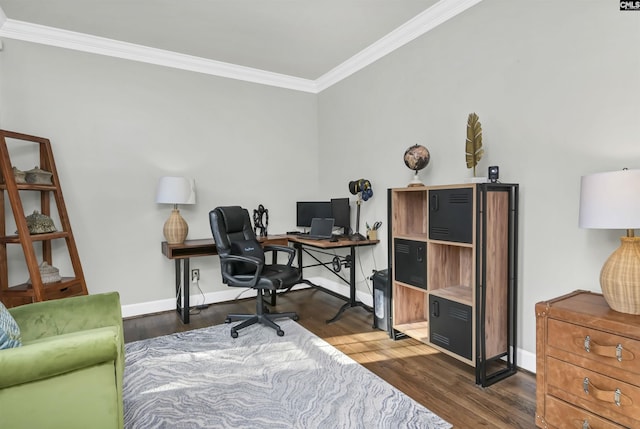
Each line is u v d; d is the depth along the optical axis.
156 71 3.49
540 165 2.12
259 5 2.63
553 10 2.04
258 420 1.74
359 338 2.78
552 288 2.08
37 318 1.61
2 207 2.67
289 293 4.20
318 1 2.58
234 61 3.72
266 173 4.14
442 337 2.32
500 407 1.83
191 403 1.89
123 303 3.36
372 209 3.57
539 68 2.11
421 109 2.95
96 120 3.23
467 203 2.10
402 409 1.81
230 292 3.91
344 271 3.99
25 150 2.93
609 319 1.42
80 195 3.16
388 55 3.28
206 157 3.77
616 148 1.80
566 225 2.01
